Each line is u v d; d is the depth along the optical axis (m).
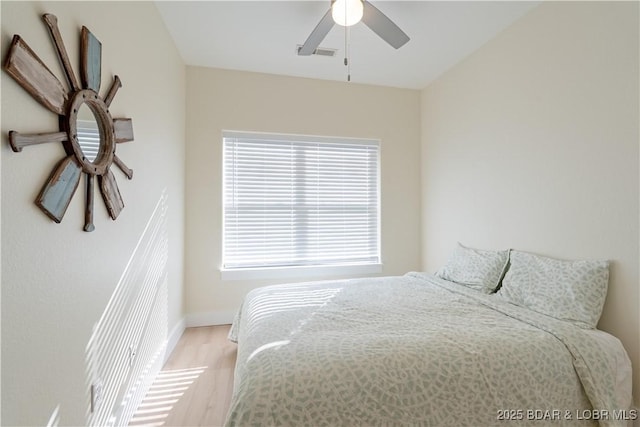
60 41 1.02
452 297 2.06
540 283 1.85
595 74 1.73
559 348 1.37
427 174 3.41
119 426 1.51
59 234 1.02
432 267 3.32
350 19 1.73
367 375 1.17
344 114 3.31
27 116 0.87
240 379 1.21
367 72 3.10
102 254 1.33
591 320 1.60
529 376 1.28
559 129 1.94
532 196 2.13
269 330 1.52
